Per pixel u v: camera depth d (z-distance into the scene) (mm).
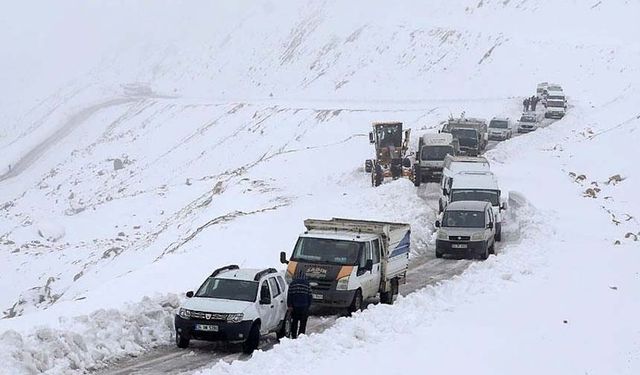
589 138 199375
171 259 107375
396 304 72562
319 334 61750
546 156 189125
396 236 83438
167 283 93875
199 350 63344
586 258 97938
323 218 129875
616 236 114562
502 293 79500
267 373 52062
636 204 141500
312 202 151000
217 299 63344
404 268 86688
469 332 65500
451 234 108500
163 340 65438
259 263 101750
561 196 146875
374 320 66625
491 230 111938
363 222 86250
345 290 73562
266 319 64062
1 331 65625
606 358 61031
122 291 91438
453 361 57500
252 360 54812
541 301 76688
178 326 62406
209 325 61406
